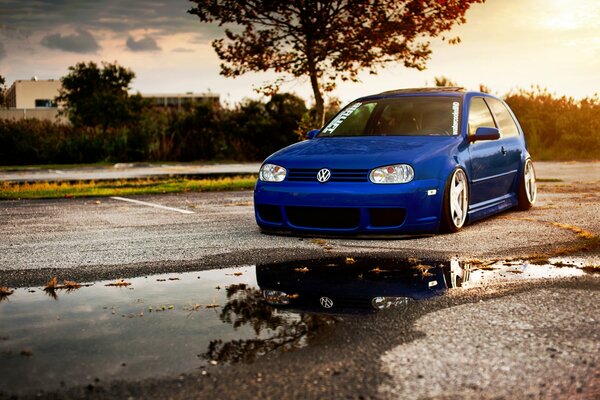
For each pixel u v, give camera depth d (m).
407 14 11.87
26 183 14.38
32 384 2.53
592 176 13.73
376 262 4.84
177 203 9.46
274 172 6.24
